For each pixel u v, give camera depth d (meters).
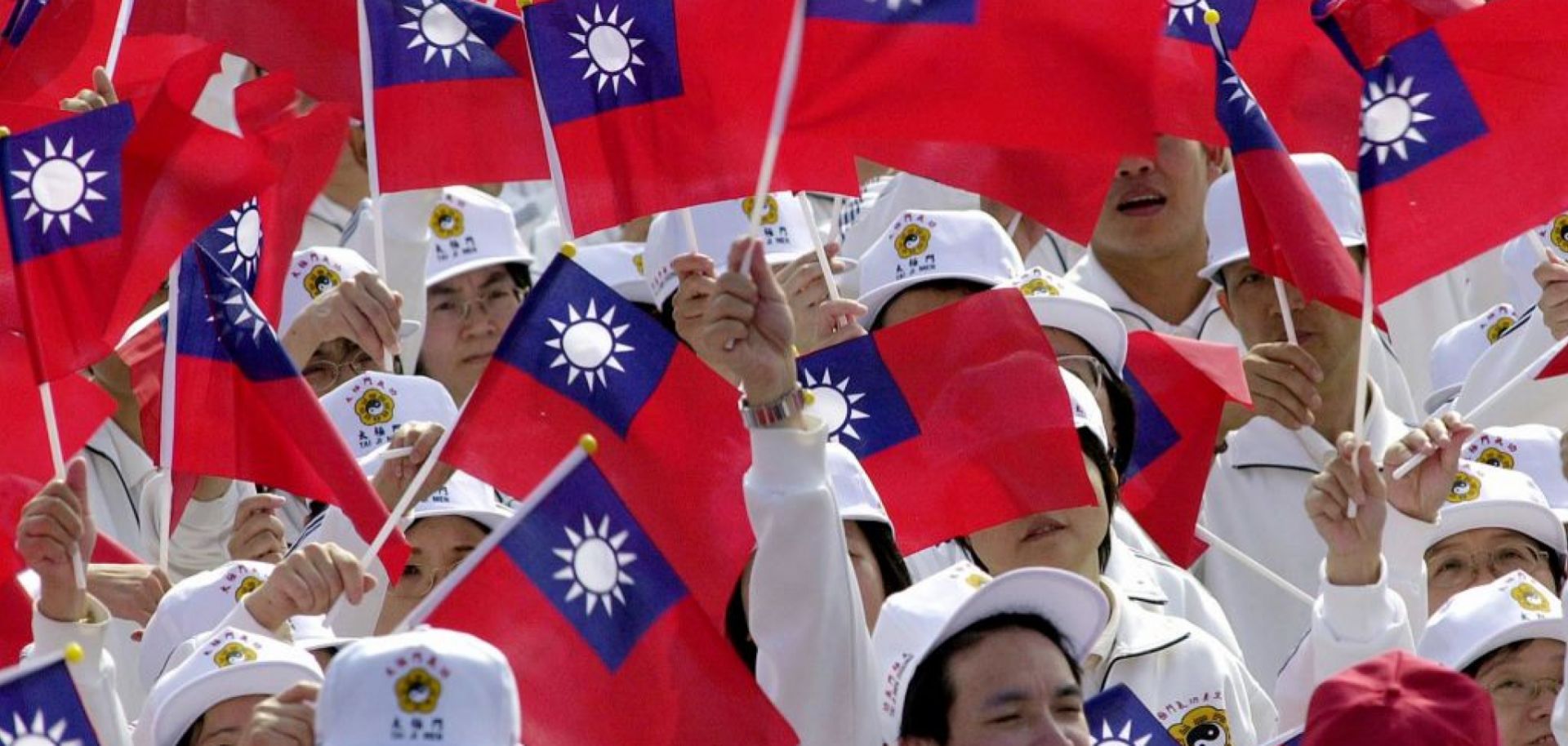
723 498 15.62
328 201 23.72
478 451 15.73
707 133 17.12
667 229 21.17
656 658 14.07
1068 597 14.05
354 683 11.57
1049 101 15.73
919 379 17.41
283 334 20.00
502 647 13.96
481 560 13.98
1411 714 12.71
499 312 22.03
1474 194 16.81
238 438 16.94
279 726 13.11
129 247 16.23
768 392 13.95
